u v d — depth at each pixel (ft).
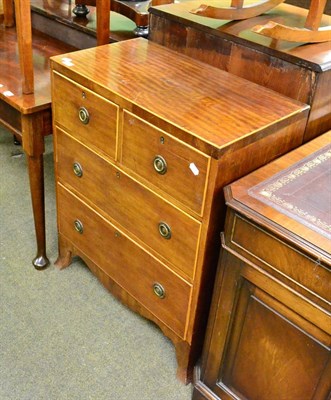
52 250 6.17
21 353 4.89
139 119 3.87
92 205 4.92
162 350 5.05
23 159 7.95
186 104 3.90
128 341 5.11
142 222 4.36
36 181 5.30
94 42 6.22
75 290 5.66
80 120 4.50
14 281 5.70
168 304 4.52
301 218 3.27
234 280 3.69
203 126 3.60
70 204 5.25
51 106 4.86
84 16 6.53
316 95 4.01
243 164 3.67
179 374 4.75
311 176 3.71
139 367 4.86
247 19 4.79
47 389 4.59
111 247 4.95
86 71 4.30
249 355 3.87
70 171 4.99
